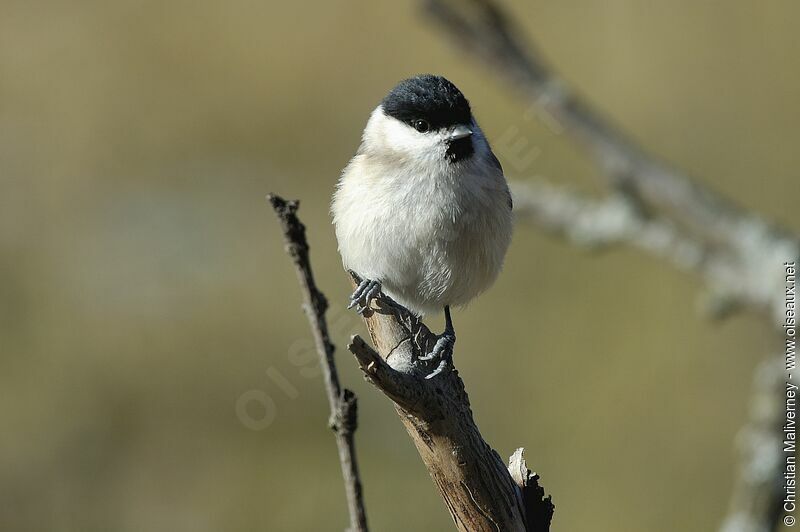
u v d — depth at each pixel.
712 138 13.13
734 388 10.92
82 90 14.12
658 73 13.62
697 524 10.28
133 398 11.52
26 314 12.10
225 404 11.46
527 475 4.83
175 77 14.29
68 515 10.80
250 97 14.16
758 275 7.75
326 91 14.27
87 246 12.70
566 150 12.84
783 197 12.56
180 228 12.89
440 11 8.41
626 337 11.55
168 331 11.98
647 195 8.43
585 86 13.74
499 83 9.34
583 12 14.10
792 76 13.03
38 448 11.09
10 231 12.80
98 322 12.06
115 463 11.15
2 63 14.34
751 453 7.02
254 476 11.02
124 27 14.62
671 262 8.23
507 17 8.52
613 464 10.72
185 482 11.00
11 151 13.48
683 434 10.82
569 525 10.43
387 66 14.28
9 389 11.48
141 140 13.94
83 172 13.55
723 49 13.41
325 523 10.70
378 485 10.79
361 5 14.54
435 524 10.61
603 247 8.50
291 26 14.55
